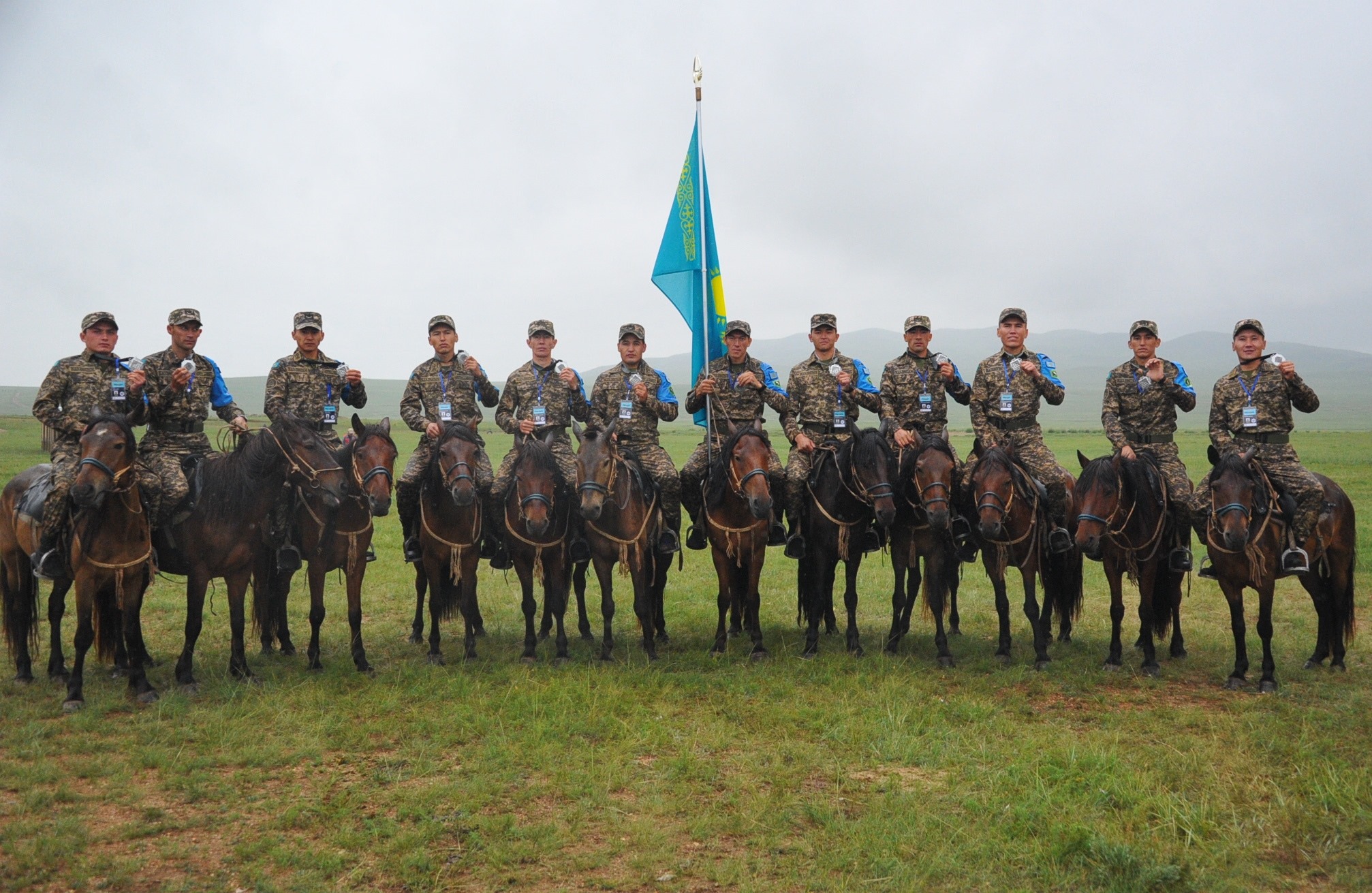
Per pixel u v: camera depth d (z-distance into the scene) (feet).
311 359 34.09
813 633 33.94
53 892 17.01
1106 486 31.22
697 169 39.70
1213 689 30.12
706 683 30.01
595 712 26.66
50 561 27.14
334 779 22.16
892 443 33.88
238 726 25.36
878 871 17.60
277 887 17.16
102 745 24.13
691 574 53.88
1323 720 26.25
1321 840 18.84
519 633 38.63
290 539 31.58
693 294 39.70
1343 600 31.83
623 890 17.28
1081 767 22.38
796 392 36.22
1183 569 32.81
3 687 29.30
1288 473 29.73
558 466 33.27
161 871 17.90
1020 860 18.10
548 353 36.70
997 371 34.94
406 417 35.40
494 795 21.22
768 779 22.25
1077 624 40.91
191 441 30.68
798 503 34.81
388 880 17.49
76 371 28.43
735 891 17.21
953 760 23.24
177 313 30.01
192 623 29.30
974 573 54.39
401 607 43.47
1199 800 20.71
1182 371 33.17
